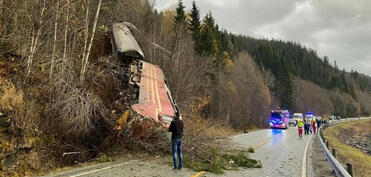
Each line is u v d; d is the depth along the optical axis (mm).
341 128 59500
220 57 44281
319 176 8672
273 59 87250
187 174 8008
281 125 40000
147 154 10703
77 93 9570
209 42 41031
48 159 8242
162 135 10852
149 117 10547
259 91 54562
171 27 34344
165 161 9820
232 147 12898
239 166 9758
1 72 8352
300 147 16438
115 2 16500
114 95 12602
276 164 10383
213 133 11852
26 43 9500
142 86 12828
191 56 30094
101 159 9273
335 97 126812
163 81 14914
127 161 9430
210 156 9797
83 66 11258
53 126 9148
